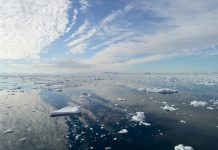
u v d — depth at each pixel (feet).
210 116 162.20
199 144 111.14
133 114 170.71
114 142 114.73
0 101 231.71
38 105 209.97
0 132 129.39
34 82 476.95
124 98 247.09
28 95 275.59
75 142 114.62
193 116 162.40
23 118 160.15
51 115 167.53
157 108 190.80
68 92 304.91
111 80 569.64
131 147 108.47
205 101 221.66
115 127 138.51
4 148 107.76
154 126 139.44
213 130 131.03
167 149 105.91
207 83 431.84
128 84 435.53
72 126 141.18
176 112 175.22
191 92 290.15
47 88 354.54
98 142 114.62
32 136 123.13
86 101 230.68
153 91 297.12
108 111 181.98
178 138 119.03
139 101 225.97
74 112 172.24
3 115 168.96
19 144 112.37
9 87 372.17
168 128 135.44
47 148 107.65
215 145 109.60
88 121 152.35
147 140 116.78
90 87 373.81
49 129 135.13
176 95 264.93
